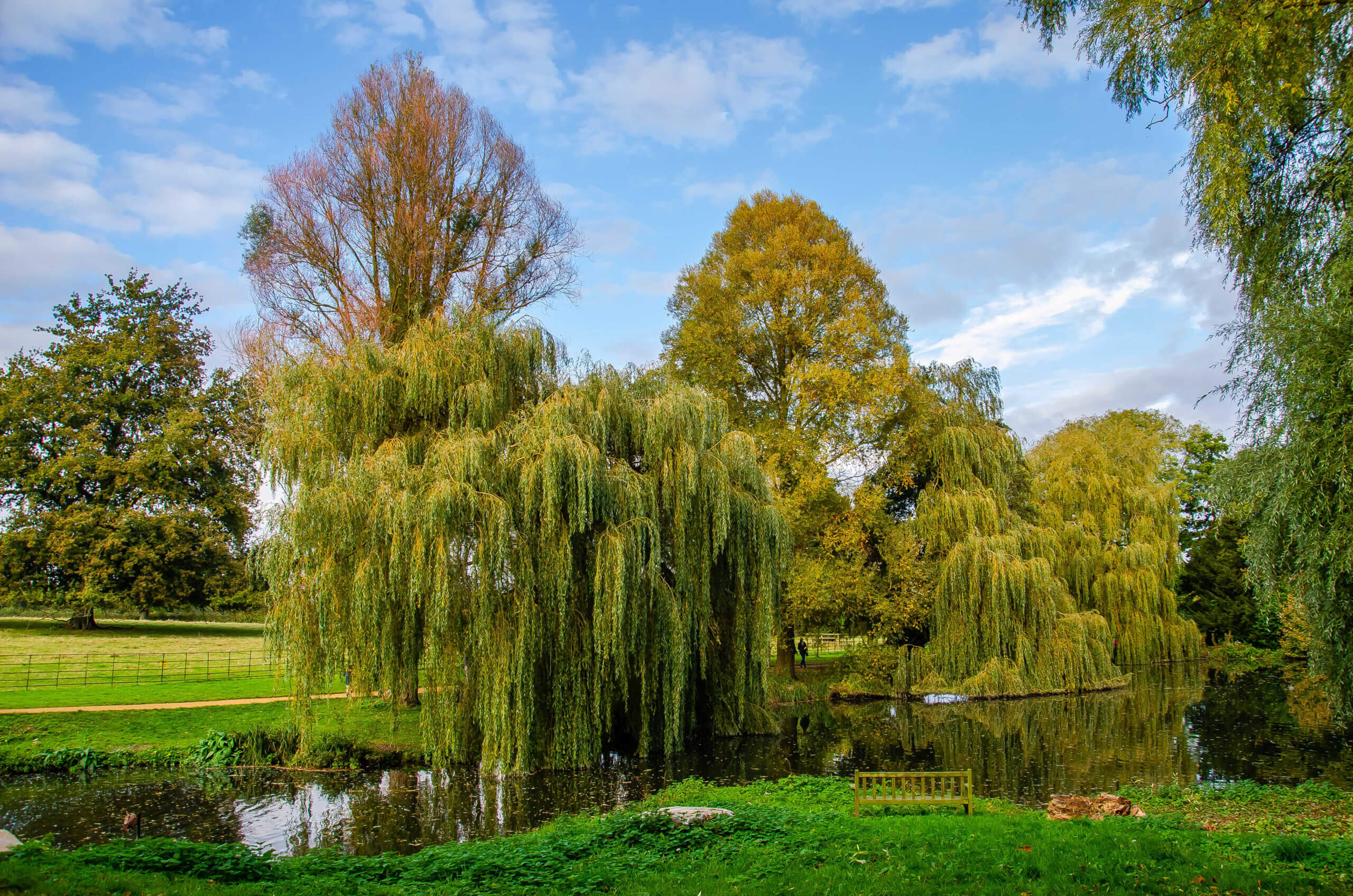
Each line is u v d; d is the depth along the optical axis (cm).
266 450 2206
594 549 2061
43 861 897
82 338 4812
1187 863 904
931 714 2936
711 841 1140
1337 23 1119
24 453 4512
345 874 1002
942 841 1057
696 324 3753
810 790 1648
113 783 1928
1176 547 4394
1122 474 4438
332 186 3092
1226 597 5294
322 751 2078
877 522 3588
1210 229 1212
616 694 2170
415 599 1855
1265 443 1206
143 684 2877
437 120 3138
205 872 966
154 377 4925
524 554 1939
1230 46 1119
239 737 2136
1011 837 1069
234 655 3775
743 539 2366
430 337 2255
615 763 2103
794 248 3694
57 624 4972
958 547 3250
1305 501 1156
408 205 3102
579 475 1947
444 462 1917
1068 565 4250
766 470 3300
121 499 4562
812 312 3731
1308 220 1202
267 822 1623
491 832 1536
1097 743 2333
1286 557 1239
